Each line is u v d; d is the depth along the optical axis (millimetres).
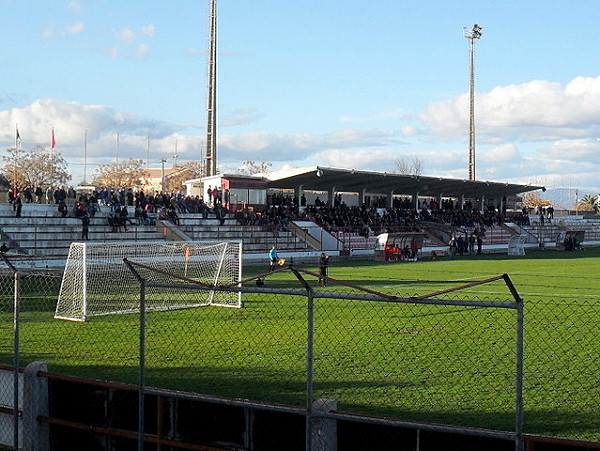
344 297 7527
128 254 29141
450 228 71562
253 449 8211
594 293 29328
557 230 88875
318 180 66125
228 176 62781
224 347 16734
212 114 69125
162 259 29328
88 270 28109
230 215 61062
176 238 52312
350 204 77188
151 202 56062
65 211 49656
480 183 75938
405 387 12828
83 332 19016
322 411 7793
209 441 8406
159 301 24906
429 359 15141
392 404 11719
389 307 23750
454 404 11711
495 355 15477
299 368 14422
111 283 28031
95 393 9180
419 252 61500
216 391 12586
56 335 18531
